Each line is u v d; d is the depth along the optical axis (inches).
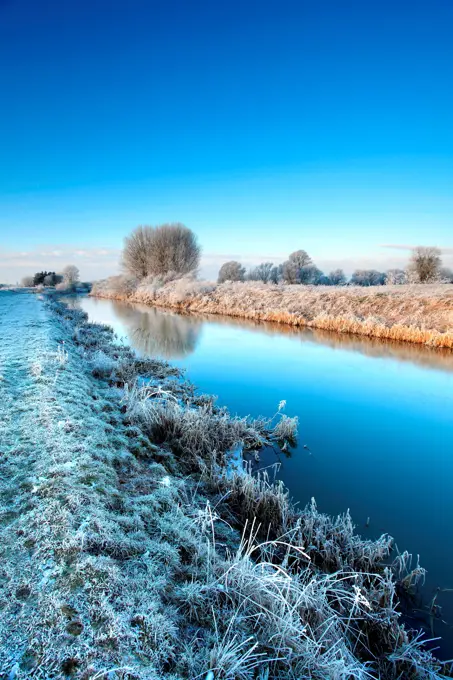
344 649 104.7
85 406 216.5
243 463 227.9
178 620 97.3
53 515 116.6
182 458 214.1
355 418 302.0
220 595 110.3
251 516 172.7
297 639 98.3
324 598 117.4
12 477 136.3
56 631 82.4
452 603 137.0
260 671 90.8
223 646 92.8
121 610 90.7
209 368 434.3
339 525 164.2
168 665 83.9
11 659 75.7
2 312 621.9
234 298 975.0
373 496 199.9
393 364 456.1
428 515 184.7
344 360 473.4
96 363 339.9
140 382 337.1
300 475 219.5
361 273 1578.5
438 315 588.4
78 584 94.7
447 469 227.5
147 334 641.0
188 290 1123.3
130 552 113.8
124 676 76.4
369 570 148.3
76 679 74.2
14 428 171.9
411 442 262.2
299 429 281.3
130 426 224.1
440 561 156.3
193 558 124.1
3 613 84.8
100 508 127.3
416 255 1112.2
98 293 1722.4
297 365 450.0
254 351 521.3
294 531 153.9
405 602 137.4
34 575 95.7
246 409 315.9
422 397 348.2
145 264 1551.4
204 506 171.6
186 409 267.9
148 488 162.1
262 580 110.3
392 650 114.3
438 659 114.4
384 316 656.4
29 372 254.7
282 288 1017.5
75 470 143.9
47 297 1232.2
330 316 697.0
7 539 106.7
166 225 1504.7
